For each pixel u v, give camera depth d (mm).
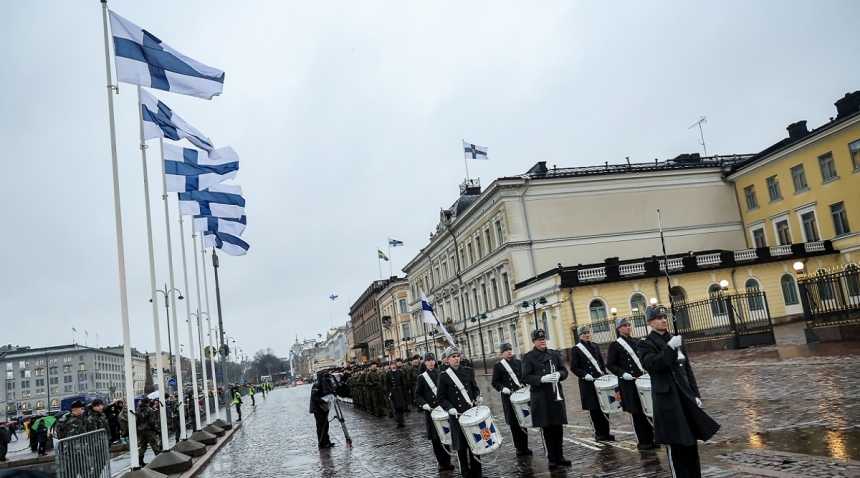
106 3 13609
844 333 23109
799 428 9859
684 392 6828
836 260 43812
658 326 7074
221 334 30047
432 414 10148
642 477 8211
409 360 27047
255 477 12938
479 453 9016
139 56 14156
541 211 48469
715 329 32750
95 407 15961
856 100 41438
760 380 16703
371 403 25688
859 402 11234
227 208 21984
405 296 87938
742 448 9039
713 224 51125
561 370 9797
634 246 49250
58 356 145625
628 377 9719
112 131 12883
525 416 10383
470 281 58531
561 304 40406
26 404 142875
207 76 15078
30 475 2559
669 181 50875
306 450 16688
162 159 18281
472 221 56156
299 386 128375
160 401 14344
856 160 41562
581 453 10430
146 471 11727
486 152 58031
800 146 45438
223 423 25375
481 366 57312
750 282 42812
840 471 7066
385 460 13172
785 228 48062
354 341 137250
